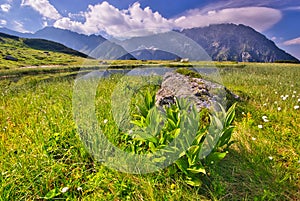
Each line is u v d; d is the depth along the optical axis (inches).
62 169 85.0
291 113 150.3
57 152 95.3
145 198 73.5
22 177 76.6
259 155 98.1
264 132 123.2
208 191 77.8
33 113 145.1
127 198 73.6
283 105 171.8
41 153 90.7
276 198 75.3
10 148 98.3
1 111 155.0
